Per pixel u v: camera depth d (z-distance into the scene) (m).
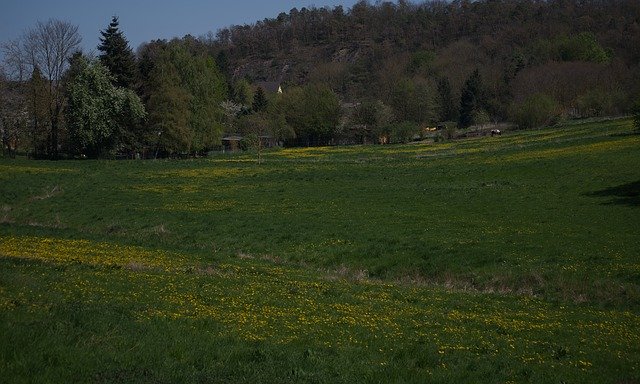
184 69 101.19
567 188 51.88
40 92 93.56
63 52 96.44
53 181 60.31
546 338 18.53
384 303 22.05
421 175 65.69
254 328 16.81
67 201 51.22
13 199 51.34
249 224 41.62
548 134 96.69
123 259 27.50
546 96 123.12
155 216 44.88
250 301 20.33
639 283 27.06
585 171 58.28
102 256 27.89
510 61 170.75
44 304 16.53
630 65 150.00
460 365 15.19
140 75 100.62
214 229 40.47
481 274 29.55
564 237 35.38
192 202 50.97
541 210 43.88
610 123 99.31
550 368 15.46
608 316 22.19
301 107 131.12
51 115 95.19
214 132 100.06
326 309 20.14
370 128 130.38
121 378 11.68
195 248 34.28
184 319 16.91
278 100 139.62
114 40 98.75
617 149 68.31
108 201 51.34
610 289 26.59
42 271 22.20
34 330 13.52
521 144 87.00
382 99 156.00
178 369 12.59
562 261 30.38
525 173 61.56
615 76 130.38
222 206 49.03
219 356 13.78
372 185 59.56
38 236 33.41
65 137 96.00
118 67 98.31
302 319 18.39
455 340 17.56
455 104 158.12
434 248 33.72
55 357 12.24
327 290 23.52
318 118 129.25
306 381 12.69
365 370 13.96
